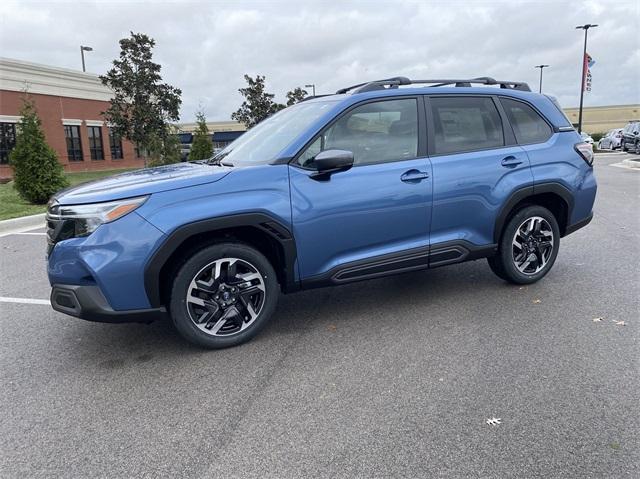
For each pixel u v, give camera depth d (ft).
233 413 9.52
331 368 11.18
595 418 8.99
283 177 12.12
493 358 11.41
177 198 11.23
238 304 12.25
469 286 16.56
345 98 13.35
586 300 14.93
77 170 102.22
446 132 14.32
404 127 13.75
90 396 10.32
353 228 12.91
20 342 13.16
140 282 11.02
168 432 8.98
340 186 12.63
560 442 8.35
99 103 106.83
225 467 8.01
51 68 93.30
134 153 119.44
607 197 37.65
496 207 14.74
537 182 15.26
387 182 13.14
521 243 15.79
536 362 11.14
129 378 11.02
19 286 18.39
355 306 15.10
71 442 8.80
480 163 14.44
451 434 8.64
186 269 11.47
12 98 84.84
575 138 16.43
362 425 8.99
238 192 11.68
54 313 15.37
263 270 12.25
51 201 12.06
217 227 11.41
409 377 10.66
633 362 11.02
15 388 10.73
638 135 97.71
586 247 21.48
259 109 91.15
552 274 17.61
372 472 7.77
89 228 10.79
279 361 11.60
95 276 10.71
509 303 14.85
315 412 9.45
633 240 22.62
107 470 8.04
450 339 12.50
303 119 13.60
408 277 17.87
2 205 41.22
